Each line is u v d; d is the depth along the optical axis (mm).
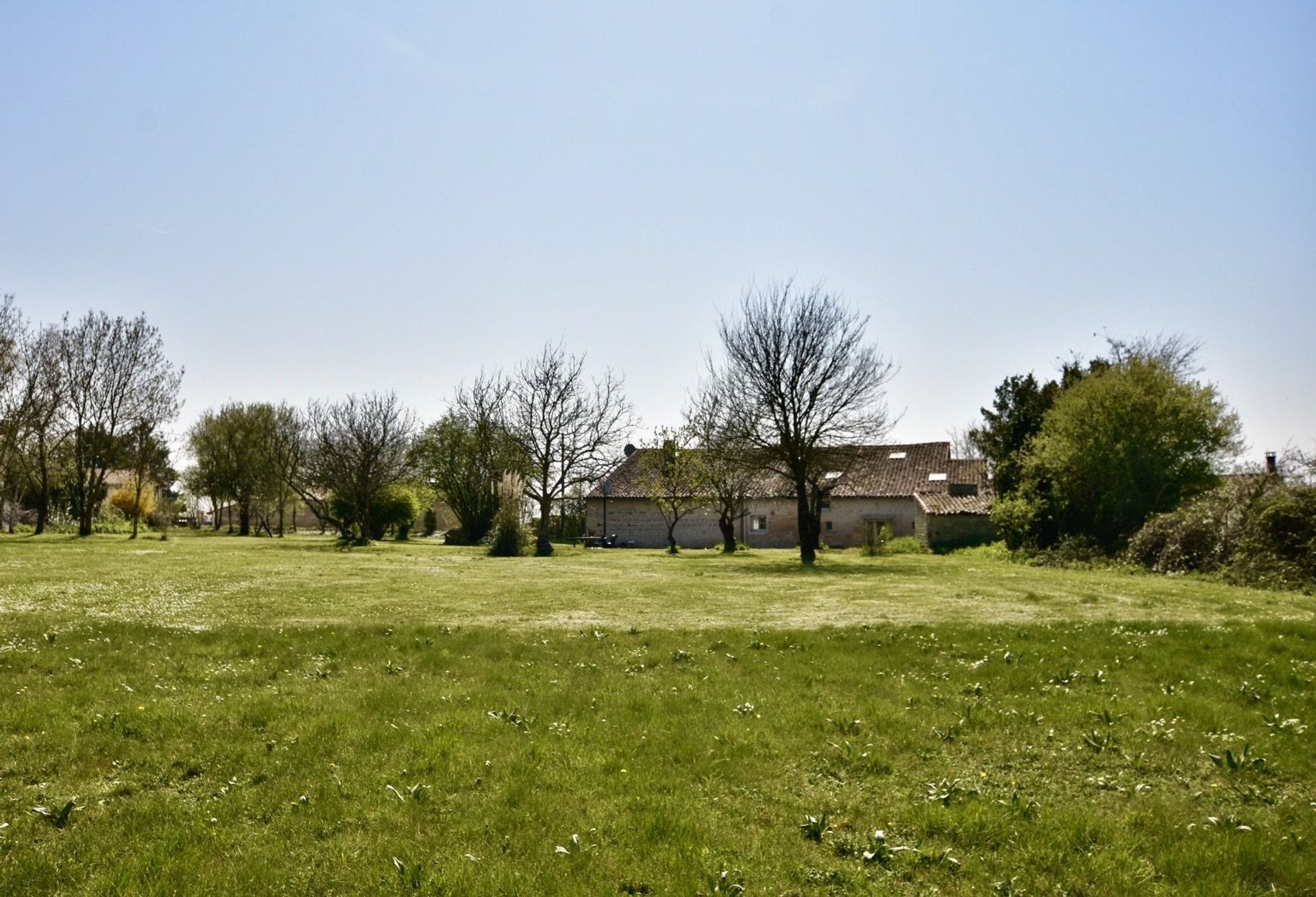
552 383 52125
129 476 79812
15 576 21344
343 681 9516
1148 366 34125
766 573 27047
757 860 5035
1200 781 6465
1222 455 33812
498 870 4809
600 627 13664
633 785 6195
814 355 35500
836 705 8469
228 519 87625
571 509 63625
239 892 4594
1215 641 11602
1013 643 11766
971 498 50625
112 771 6473
